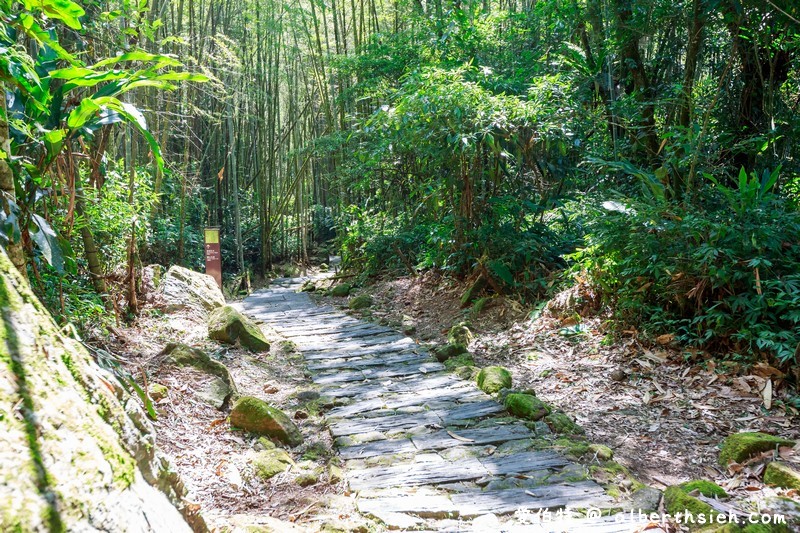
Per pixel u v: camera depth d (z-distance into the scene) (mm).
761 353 4059
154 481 1293
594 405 4027
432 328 6410
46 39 2316
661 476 3098
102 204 4703
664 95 6641
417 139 6539
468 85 6203
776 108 6465
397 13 11875
